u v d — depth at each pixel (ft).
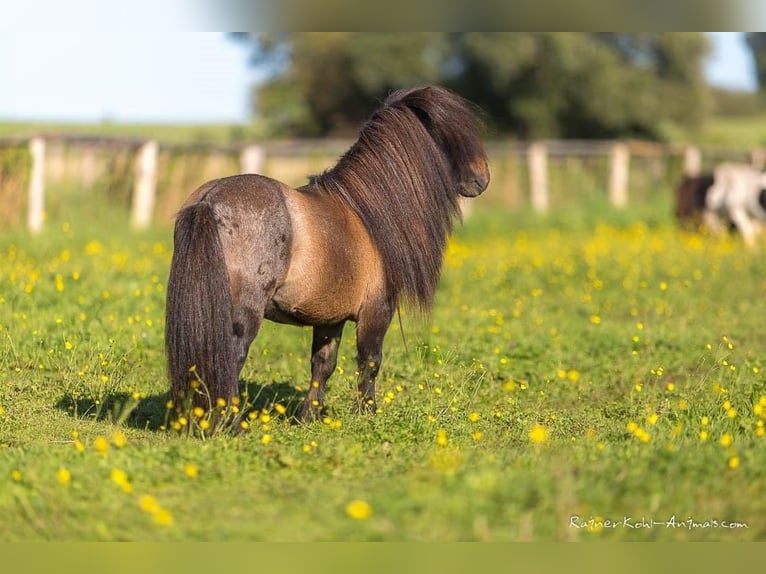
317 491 26.02
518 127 208.23
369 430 33.71
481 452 30.14
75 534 23.73
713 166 138.72
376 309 35.32
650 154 135.64
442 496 24.25
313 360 36.73
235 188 31.19
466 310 57.72
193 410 30.86
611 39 213.05
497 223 116.47
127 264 63.72
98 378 39.52
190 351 29.94
